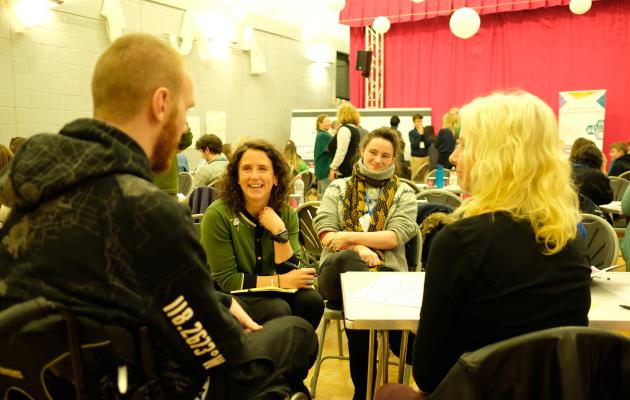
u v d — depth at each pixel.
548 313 1.01
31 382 0.90
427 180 6.02
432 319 1.06
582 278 1.05
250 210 2.07
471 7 8.85
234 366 1.05
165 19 7.38
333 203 2.56
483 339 1.04
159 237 0.90
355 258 2.06
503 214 1.06
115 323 0.89
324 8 10.25
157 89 0.99
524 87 8.93
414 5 9.23
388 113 9.34
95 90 1.00
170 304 0.91
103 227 0.89
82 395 0.88
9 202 0.91
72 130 0.95
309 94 10.23
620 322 1.26
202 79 8.02
